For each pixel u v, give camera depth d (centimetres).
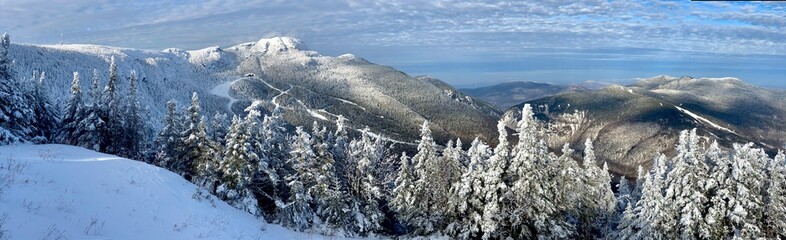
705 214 2728
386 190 3962
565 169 3266
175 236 1487
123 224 1419
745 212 2545
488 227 2914
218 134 4084
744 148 2617
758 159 2709
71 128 4447
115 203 1597
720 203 2647
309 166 3488
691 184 2736
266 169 3384
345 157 4034
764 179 2691
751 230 2533
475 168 3105
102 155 2427
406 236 3550
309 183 3472
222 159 3444
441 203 3319
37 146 2605
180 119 4200
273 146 3872
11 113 3778
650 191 2962
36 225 1103
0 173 1504
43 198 1366
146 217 1576
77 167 1933
